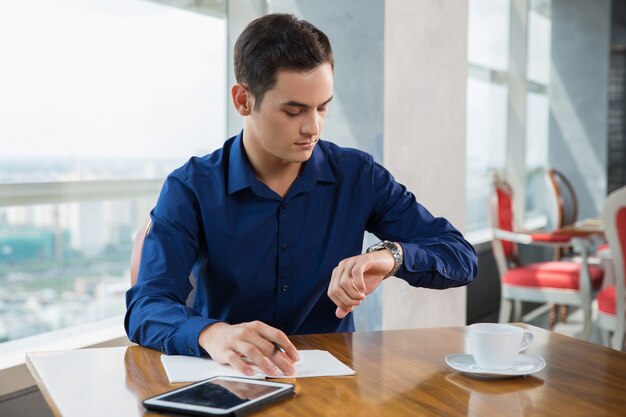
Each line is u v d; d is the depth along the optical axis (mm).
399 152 2680
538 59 6699
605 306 3221
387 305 2676
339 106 2668
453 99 2992
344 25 2643
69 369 1135
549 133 7012
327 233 1538
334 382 1069
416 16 2738
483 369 1120
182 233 1439
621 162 7238
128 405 972
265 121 1283
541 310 5199
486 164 5523
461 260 1469
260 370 1108
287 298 1513
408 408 963
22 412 2084
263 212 1475
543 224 6426
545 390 1048
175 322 1222
